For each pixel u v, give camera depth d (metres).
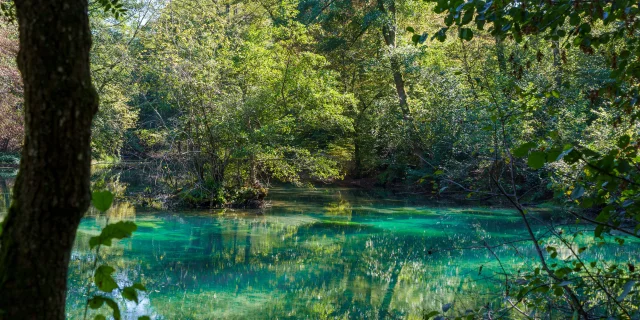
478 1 2.91
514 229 13.05
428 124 19.95
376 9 21.12
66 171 1.50
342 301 7.59
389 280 8.70
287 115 17.59
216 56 17.28
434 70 20.38
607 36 3.08
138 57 16.67
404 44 22.20
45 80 1.48
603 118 11.69
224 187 16.97
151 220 13.97
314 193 22.06
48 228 1.49
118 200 16.59
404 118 21.64
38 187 1.48
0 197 16.61
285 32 18.06
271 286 8.34
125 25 16.25
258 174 19.66
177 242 11.47
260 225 13.90
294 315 6.90
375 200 19.72
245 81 17.66
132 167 18.84
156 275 8.77
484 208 17.16
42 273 1.49
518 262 9.24
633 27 2.95
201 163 16.61
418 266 9.66
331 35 23.94
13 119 16.92
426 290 8.05
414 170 21.19
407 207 17.67
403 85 22.52
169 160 16.27
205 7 18.59
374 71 23.33
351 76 25.64
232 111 16.19
